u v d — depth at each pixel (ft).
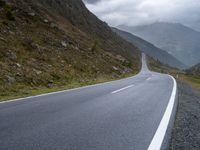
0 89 53.93
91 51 169.17
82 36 198.70
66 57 120.47
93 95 46.70
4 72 65.67
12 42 96.58
